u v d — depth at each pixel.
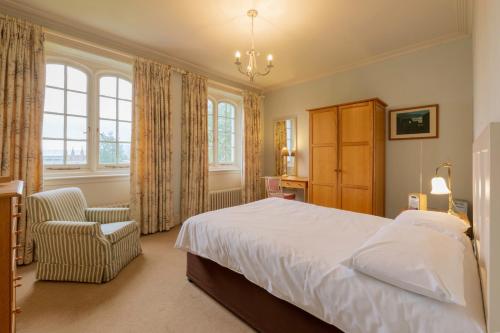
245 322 1.69
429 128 3.31
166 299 1.94
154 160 3.50
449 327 0.88
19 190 0.94
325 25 2.79
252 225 1.92
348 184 3.58
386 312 1.01
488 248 0.83
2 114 2.35
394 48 3.39
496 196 0.79
